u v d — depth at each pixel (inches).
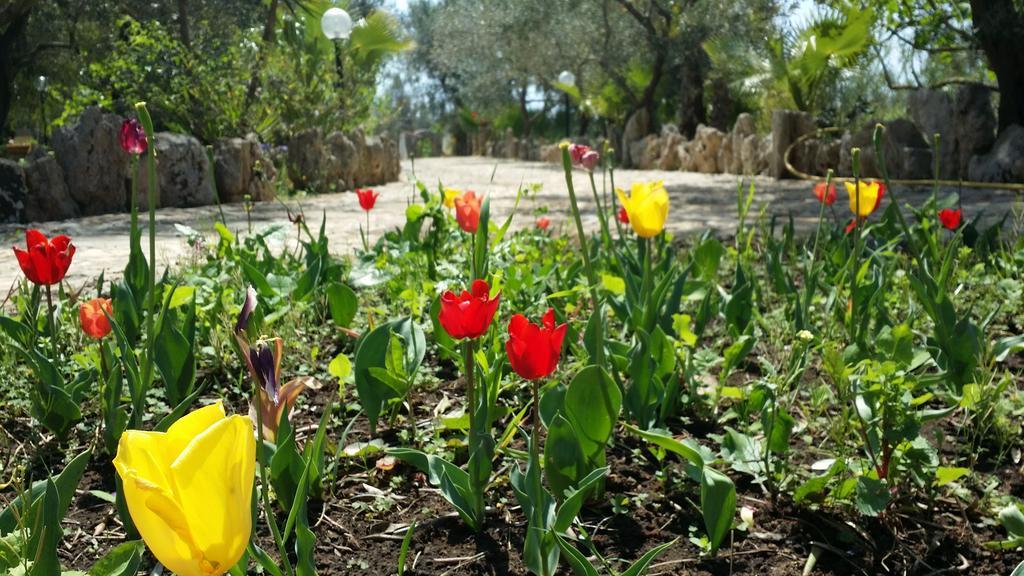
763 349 154.9
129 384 103.4
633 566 63.4
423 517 93.4
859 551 88.0
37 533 57.9
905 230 123.2
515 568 83.5
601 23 973.2
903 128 585.0
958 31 602.9
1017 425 115.2
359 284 179.3
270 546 86.5
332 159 593.6
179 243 292.0
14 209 366.9
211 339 137.7
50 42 874.1
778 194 522.3
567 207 443.8
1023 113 551.2
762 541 89.5
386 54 960.3
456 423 102.4
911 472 95.2
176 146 447.8
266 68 629.6
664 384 118.6
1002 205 414.0
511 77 1189.1
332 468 94.5
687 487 98.7
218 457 35.9
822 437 113.0
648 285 131.0
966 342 116.8
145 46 581.9
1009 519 83.3
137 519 36.4
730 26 870.4
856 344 119.6
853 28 699.4
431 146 1732.3
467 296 74.6
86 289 202.2
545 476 94.8
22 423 119.1
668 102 1071.0
